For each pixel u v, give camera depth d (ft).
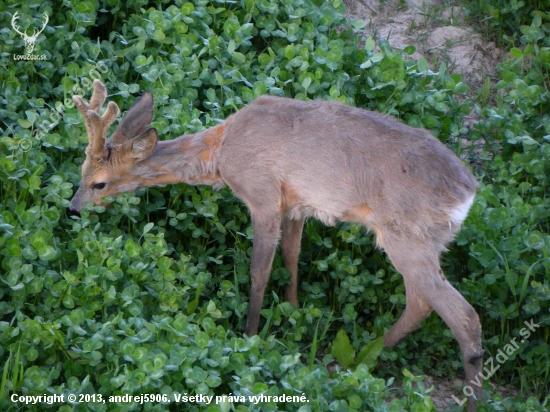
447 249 35.91
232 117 36.22
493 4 53.06
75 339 31.22
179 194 38.40
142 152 35.50
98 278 33.60
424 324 37.22
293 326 36.22
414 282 34.06
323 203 34.88
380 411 30.99
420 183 33.58
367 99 44.55
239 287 38.29
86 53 42.88
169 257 38.42
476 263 37.93
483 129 44.34
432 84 45.65
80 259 33.76
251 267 36.01
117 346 31.32
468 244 38.40
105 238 34.81
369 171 33.96
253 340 32.14
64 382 31.32
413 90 44.11
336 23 47.73
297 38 45.47
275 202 35.40
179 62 42.47
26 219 34.94
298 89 42.68
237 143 35.32
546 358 36.24
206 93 41.50
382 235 34.37
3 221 34.55
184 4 44.14
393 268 38.55
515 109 44.91
